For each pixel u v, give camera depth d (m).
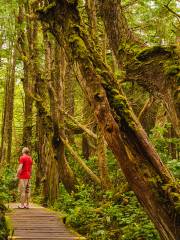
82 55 5.06
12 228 9.78
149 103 12.03
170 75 7.59
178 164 7.81
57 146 15.27
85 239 9.07
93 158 17.70
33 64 17.38
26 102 23.02
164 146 11.98
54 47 16.30
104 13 9.66
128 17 14.34
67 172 15.20
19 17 16.61
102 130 4.89
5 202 15.63
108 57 13.22
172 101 7.62
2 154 25.36
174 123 7.70
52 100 15.04
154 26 13.73
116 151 4.80
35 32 17.78
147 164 4.75
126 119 4.80
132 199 10.37
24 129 23.22
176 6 13.57
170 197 4.66
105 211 10.16
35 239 8.90
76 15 5.24
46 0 5.50
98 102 4.87
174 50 7.80
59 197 16.00
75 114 24.16
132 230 8.71
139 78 8.12
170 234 4.66
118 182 13.45
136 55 8.20
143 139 4.76
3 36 18.55
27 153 13.30
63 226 10.35
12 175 19.86
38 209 12.85
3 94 34.66
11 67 26.39
